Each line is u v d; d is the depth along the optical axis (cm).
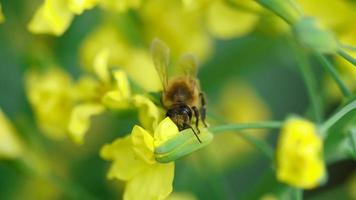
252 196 20
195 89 19
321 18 20
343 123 18
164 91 18
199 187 23
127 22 22
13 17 23
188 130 17
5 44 23
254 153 25
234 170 26
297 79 27
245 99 25
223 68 23
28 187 24
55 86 20
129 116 19
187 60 19
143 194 18
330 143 19
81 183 23
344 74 20
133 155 18
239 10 20
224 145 25
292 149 16
